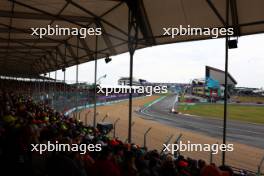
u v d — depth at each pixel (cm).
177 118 4141
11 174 541
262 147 2100
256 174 1115
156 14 984
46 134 631
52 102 3005
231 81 8338
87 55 1783
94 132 1168
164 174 572
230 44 816
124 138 2191
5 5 1015
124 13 1034
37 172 540
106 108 5359
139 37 1117
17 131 613
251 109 5925
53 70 3203
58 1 973
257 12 785
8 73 5169
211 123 3622
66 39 1688
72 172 424
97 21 1194
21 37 1594
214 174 548
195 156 1638
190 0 866
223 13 844
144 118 3984
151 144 2016
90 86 3953
